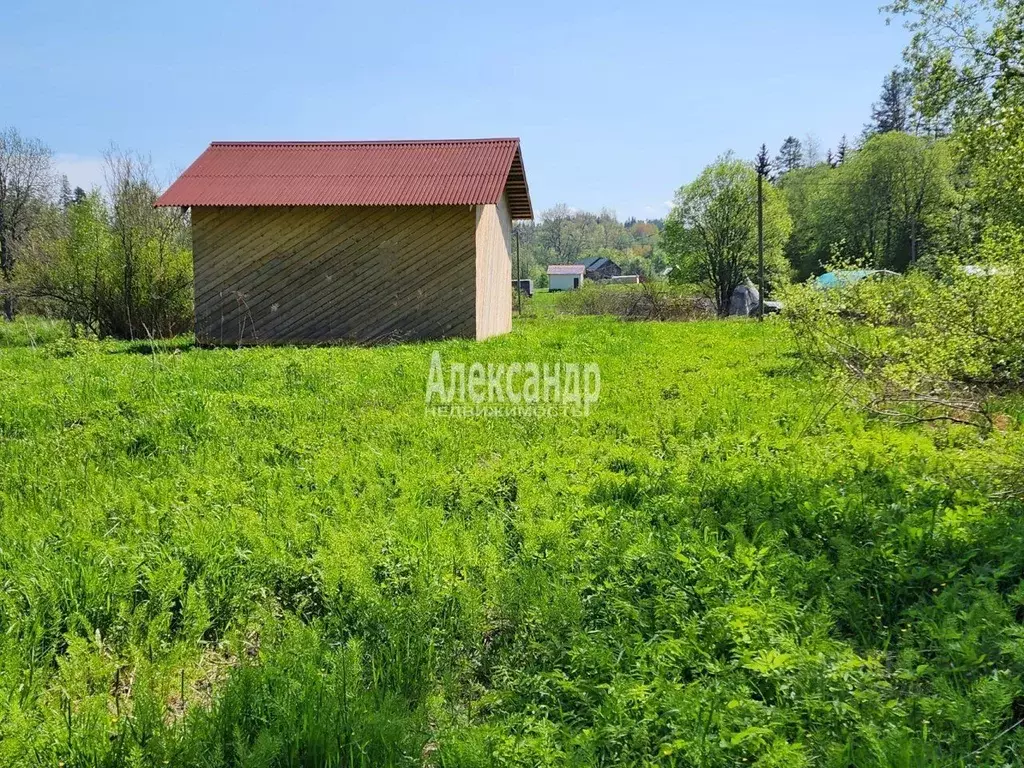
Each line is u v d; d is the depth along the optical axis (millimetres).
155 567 4098
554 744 2678
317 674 2961
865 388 7816
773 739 2613
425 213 16359
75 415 7879
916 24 13602
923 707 2725
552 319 29766
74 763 2633
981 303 6312
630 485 5309
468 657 3434
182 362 11719
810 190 53969
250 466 6105
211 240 16781
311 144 18375
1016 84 12031
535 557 4203
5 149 37156
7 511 5066
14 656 3160
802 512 4695
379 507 4996
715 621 3328
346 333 16734
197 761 2578
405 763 2643
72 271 19766
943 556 4039
